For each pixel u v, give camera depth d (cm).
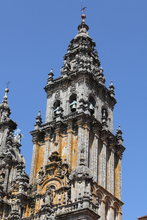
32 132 7531
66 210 5931
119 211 6988
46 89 8150
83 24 9169
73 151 6925
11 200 7144
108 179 7100
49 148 7244
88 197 5897
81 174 6206
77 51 8550
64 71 8094
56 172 6781
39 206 6625
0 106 8875
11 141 8200
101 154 7150
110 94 8244
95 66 8594
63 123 7319
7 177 7581
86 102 7369
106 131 7344
